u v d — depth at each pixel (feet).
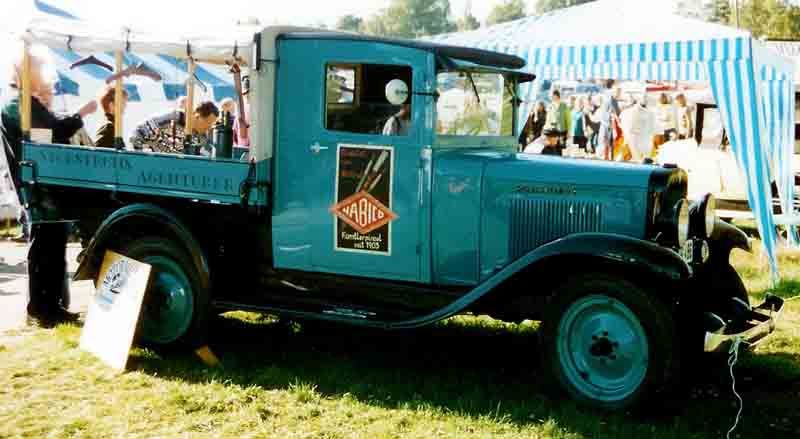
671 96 58.39
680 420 14.21
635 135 45.83
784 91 32.94
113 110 21.48
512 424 13.98
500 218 15.96
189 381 15.97
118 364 16.47
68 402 14.78
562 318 14.92
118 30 17.48
